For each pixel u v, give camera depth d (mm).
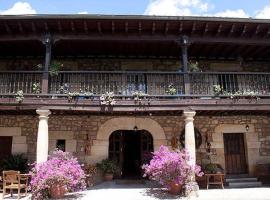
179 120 11062
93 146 10773
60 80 10328
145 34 9742
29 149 10602
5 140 10812
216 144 11055
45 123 8820
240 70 11953
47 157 8836
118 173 10992
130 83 11289
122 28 9664
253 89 11562
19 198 8180
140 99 9148
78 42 10047
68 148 10688
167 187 8766
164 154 8984
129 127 10953
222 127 11188
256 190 9406
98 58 11648
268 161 11141
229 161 11242
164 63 11742
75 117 10914
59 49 10812
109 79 10492
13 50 10844
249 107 9312
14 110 9141
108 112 9711
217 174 9703
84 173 9180
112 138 11359
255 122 11359
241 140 11461
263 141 11266
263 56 11836
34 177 8211
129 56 11672
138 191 8992
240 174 11117
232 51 11164
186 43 9656
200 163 10836
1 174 9742
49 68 9352
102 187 9625
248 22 9484
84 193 8688
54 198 8023
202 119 11180
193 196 8406
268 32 9883
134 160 12375
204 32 9727
